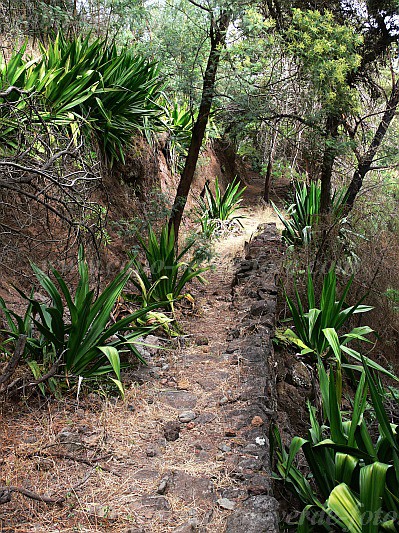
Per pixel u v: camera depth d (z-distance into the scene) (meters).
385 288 7.78
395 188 10.05
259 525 2.23
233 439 2.98
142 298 4.94
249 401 3.43
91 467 2.62
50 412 3.01
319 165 8.67
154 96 7.17
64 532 2.15
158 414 3.21
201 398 3.47
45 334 3.25
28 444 2.71
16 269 4.32
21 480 2.44
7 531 2.12
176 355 4.18
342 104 7.54
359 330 4.93
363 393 2.81
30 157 3.50
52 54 5.84
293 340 4.73
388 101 9.12
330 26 7.18
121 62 6.16
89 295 3.18
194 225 9.02
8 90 3.08
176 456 2.79
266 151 11.61
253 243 7.72
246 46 6.23
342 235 7.86
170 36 6.61
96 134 5.81
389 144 9.52
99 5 9.05
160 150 8.29
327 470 2.80
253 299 5.64
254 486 2.53
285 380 4.65
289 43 7.25
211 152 11.62
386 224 9.28
